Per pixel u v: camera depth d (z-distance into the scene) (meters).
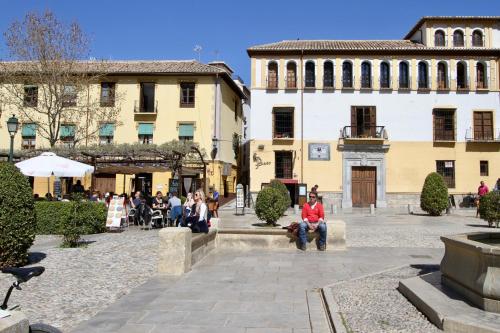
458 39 34.34
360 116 33.34
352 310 5.82
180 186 21.16
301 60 33.50
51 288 7.43
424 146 33.00
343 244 11.88
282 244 12.11
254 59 33.56
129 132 33.91
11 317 3.64
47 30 25.78
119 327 5.36
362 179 33.09
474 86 33.25
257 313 5.92
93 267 9.28
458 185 32.72
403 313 5.67
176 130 33.84
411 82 33.28
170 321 5.58
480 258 5.43
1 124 33.81
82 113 30.73
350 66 33.69
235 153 40.03
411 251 11.77
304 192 31.78
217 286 7.53
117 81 34.09
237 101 42.06
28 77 27.33
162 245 8.64
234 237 12.24
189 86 34.19
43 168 17.17
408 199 32.66
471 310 5.23
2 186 9.12
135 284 7.73
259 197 17.77
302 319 5.66
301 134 33.06
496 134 33.09
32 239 9.51
